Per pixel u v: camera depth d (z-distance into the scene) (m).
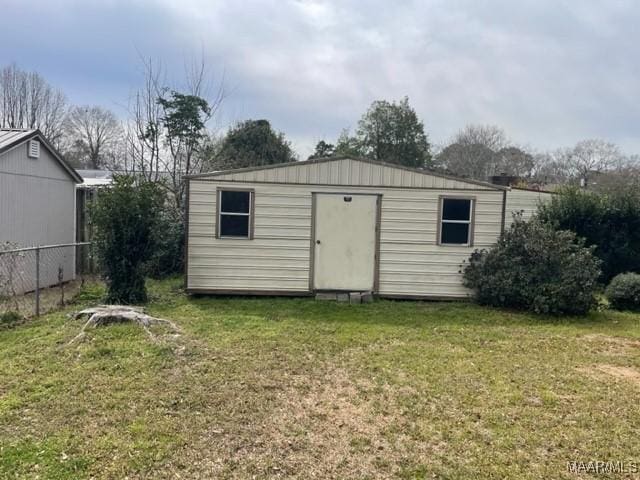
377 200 9.85
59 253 11.07
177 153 15.70
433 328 7.64
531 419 4.37
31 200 10.06
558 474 3.50
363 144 28.34
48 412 4.21
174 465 3.47
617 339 7.27
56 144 36.28
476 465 3.59
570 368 5.83
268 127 22.38
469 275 9.73
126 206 8.62
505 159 34.28
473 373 5.54
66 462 3.44
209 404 4.48
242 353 5.98
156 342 6.09
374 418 4.32
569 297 8.62
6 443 3.68
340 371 5.49
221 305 8.91
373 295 9.93
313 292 9.88
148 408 4.33
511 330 7.66
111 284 8.84
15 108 33.81
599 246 12.20
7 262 9.07
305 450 3.75
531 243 9.16
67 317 7.38
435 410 4.51
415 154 28.08
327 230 9.85
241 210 9.76
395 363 5.82
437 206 9.88
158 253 9.66
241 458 3.60
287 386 4.99
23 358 5.54
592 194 12.70
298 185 9.77
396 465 3.57
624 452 3.83
